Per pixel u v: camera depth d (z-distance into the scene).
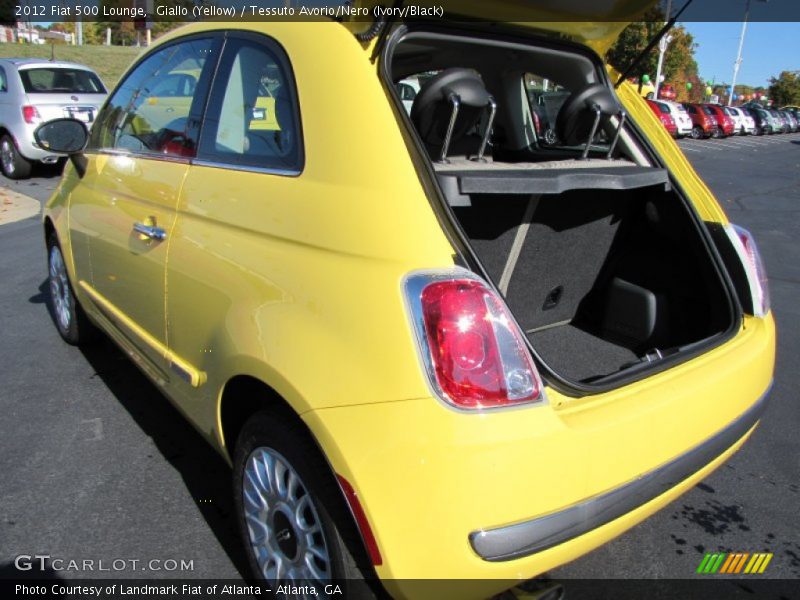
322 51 2.05
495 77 3.36
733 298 2.59
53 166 12.43
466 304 1.68
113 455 3.22
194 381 2.40
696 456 2.11
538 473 1.68
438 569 1.65
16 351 4.41
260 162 2.19
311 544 2.01
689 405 2.06
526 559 1.70
